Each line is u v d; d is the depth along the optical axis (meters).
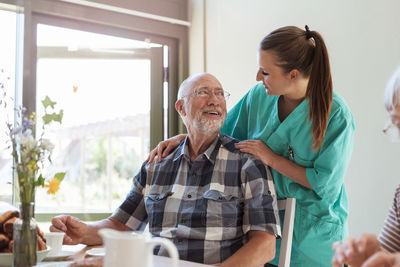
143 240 0.78
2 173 2.24
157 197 1.61
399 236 1.02
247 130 1.84
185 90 1.70
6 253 1.06
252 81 2.45
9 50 2.32
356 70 1.90
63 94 2.65
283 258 1.44
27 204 1.00
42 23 2.43
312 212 1.65
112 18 2.60
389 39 1.77
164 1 2.80
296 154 1.64
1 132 2.25
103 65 2.80
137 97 2.87
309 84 1.55
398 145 1.72
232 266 1.33
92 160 4.17
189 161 1.62
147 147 3.10
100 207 4.14
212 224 1.49
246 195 1.53
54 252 1.27
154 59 2.84
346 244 0.88
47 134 2.67
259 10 2.42
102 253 1.22
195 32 2.85
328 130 1.57
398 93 0.89
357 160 1.88
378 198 1.79
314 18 2.10
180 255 1.48
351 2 1.92
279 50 1.53
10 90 2.31
